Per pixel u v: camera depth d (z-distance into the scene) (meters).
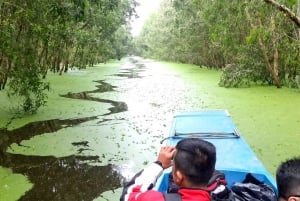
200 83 22.59
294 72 18.09
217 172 2.88
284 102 13.74
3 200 5.76
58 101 14.53
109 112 12.59
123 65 51.62
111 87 20.66
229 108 12.88
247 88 18.48
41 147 8.35
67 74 28.36
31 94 14.58
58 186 6.30
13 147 8.34
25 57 10.59
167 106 13.91
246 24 16.97
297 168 1.91
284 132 9.23
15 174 6.83
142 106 13.97
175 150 2.29
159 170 2.43
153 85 21.94
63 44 24.70
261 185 3.68
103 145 8.52
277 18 15.22
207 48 35.25
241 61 18.91
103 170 7.00
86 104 14.11
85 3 10.76
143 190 2.33
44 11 11.01
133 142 8.77
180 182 2.20
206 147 2.19
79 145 8.52
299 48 12.12
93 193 6.03
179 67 44.84
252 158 5.42
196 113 8.49
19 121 10.70
